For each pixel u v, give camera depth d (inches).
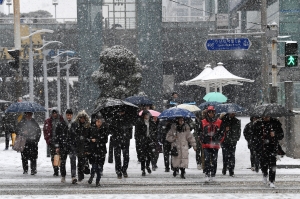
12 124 1888.5
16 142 1191.6
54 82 6225.4
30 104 1203.2
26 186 1006.4
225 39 1856.5
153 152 1210.6
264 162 970.7
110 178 1130.0
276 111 949.2
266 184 997.2
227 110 1157.1
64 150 1051.3
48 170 1305.4
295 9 4835.1
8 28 5703.7
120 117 1096.2
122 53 4052.7
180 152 1106.7
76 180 1032.8
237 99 6766.7
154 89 4785.9
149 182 1058.1
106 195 875.4
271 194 879.1
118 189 957.2
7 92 5935.0
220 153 1699.1
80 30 4795.8
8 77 6732.3
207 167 1019.9
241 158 1574.8
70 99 6348.4
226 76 1939.0
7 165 1423.5
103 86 4055.1
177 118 1106.7
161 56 4808.1
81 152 1000.9
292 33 4842.5
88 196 863.1
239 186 991.0
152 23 4798.2
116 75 4072.3
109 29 5236.2
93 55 4768.7
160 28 4803.2
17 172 1262.3
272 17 5477.4
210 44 1841.8
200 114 1307.8
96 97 4736.7
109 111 1095.6
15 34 1918.1
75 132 1001.5
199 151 1310.3
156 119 1258.6
